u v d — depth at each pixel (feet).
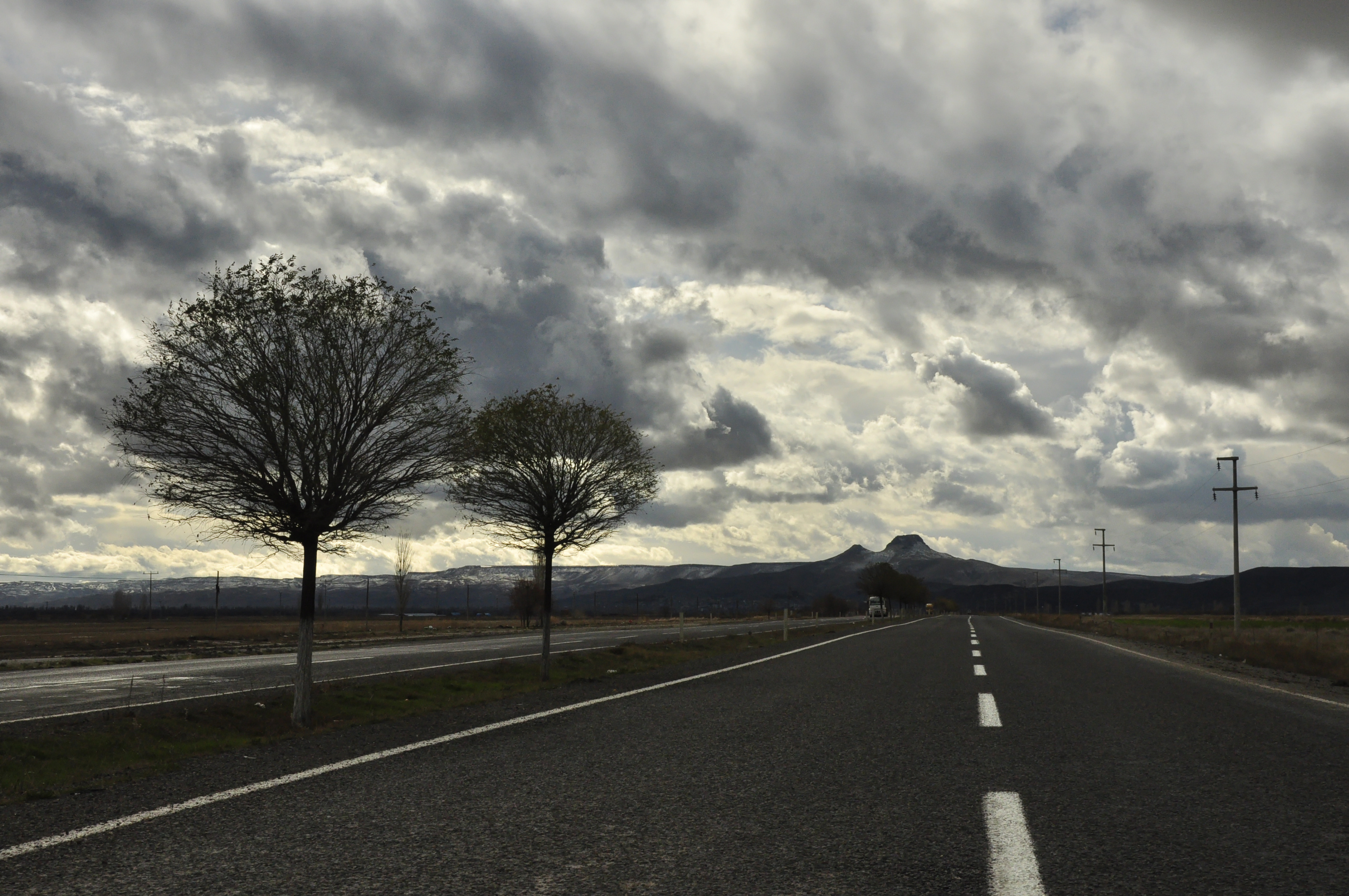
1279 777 22.45
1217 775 22.74
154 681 65.16
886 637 119.96
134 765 29.63
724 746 27.09
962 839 16.33
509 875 14.11
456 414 42.98
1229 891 13.50
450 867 14.55
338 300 40.24
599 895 13.14
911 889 13.43
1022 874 14.21
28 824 17.90
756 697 41.81
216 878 14.01
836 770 23.21
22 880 14.02
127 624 337.11
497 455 60.34
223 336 38.32
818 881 13.84
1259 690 47.91
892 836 16.52
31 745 33.68
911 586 498.69
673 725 32.04
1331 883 13.92
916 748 26.73
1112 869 14.56
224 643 142.51
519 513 61.82
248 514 39.24
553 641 126.93
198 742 34.78
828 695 42.22
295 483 39.99
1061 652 81.92
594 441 63.36
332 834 16.70
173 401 37.88
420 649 104.88
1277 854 15.52
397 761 24.91
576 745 27.40
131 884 13.75
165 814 18.58
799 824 17.46
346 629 232.32
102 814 18.74
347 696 50.42
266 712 44.86
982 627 184.44
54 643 150.61
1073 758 24.98
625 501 63.46
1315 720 34.68
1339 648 113.91
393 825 17.42
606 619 359.25
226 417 38.47
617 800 19.65
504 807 18.92
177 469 38.29
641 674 59.21
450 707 40.29
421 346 41.57
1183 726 32.01
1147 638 138.41
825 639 112.27
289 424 39.14
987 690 44.93
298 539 40.16
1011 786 21.24
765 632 155.22
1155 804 19.36
